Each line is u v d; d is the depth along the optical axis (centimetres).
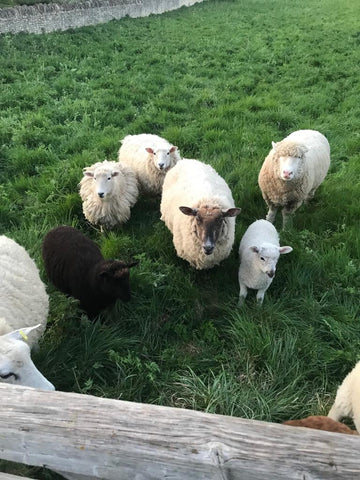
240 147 317
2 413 66
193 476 59
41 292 152
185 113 391
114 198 234
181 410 62
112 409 63
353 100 417
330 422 113
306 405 141
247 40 702
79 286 179
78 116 372
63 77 459
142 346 162
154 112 378
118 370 150
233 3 1236
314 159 248
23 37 643
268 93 444
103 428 62
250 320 168
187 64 565
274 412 135
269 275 176
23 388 69
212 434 59
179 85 458
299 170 231
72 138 323
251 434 59
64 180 265
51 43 611
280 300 184
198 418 61
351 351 156
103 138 322
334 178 283
